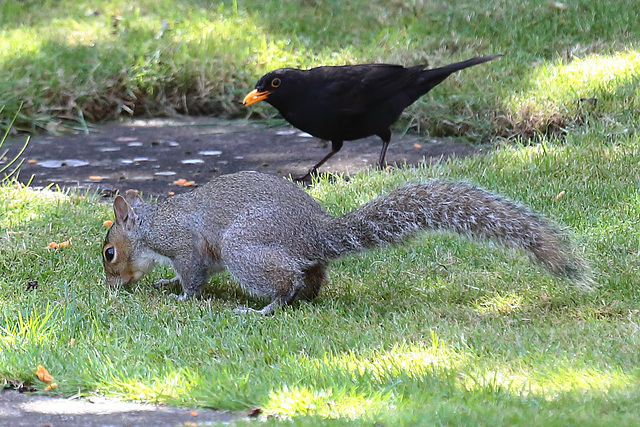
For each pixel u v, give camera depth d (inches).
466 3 857.5
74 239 455.5
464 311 365.7
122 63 744.3
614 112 601.0
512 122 629.3
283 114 582.9
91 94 718.5
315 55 776.9
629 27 778.8
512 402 262.5
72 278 411.5
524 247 357.4
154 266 409.1
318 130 577.6
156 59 749.3
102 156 632.4
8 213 483.8
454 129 655.1
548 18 813.9
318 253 376.2
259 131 697.6
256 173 393.1
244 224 377.1
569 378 282.5
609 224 444.5
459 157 603.8
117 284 403.5
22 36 812.0
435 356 311.0
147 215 397.4
